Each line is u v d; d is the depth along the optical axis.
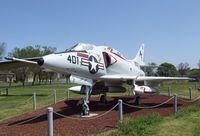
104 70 16.98
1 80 99.00
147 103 20.81
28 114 16.88
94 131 11.01
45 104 22.30
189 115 13.29
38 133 11.10
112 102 21.83
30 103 23.33
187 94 30.88
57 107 19.52
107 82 18.72
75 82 15.02
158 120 11.99
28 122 13.67
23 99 28.02
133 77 18.25
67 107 19.23
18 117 15.93
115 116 14.41
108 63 17.77
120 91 19.64
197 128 10.55
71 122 13.12
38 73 77.56
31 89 48.53
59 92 36.94
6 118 16.05
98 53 16.67
